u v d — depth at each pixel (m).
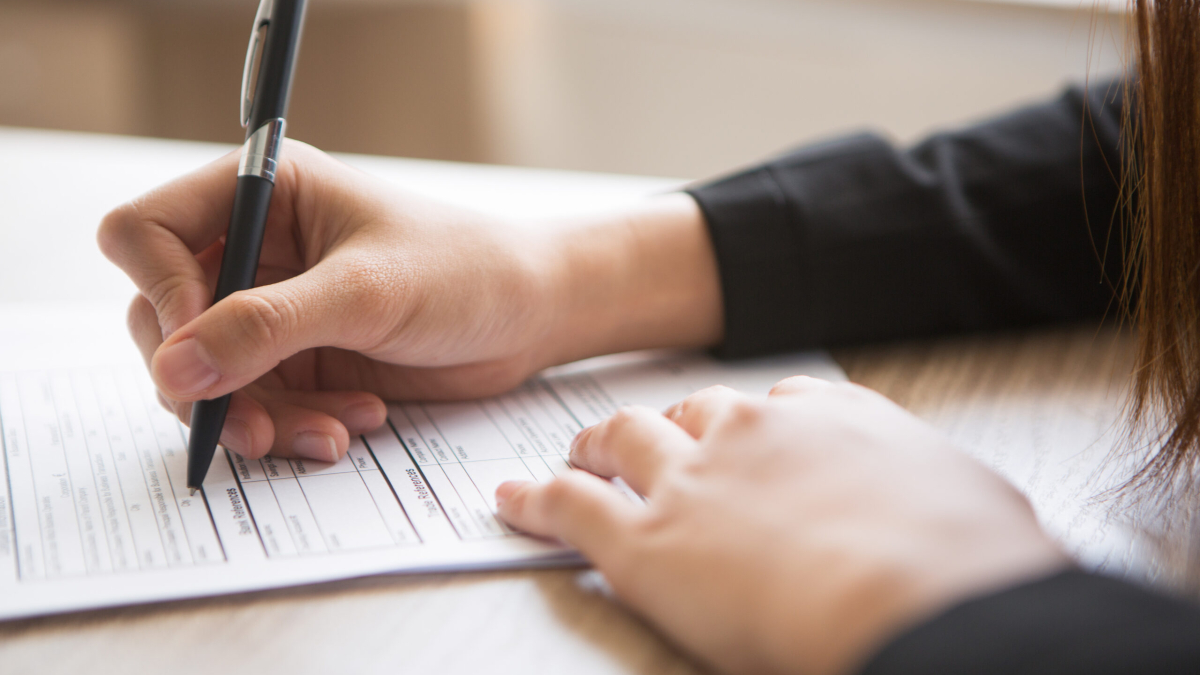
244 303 0.37
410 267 0.43
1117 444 0.42
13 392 0.47
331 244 0.45
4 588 0.31
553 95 1.38
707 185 0.60
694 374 0.55
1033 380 0.54
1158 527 0.37
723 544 0.29
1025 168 0.61
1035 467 0.43
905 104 1.37
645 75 1.38
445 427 0.46
